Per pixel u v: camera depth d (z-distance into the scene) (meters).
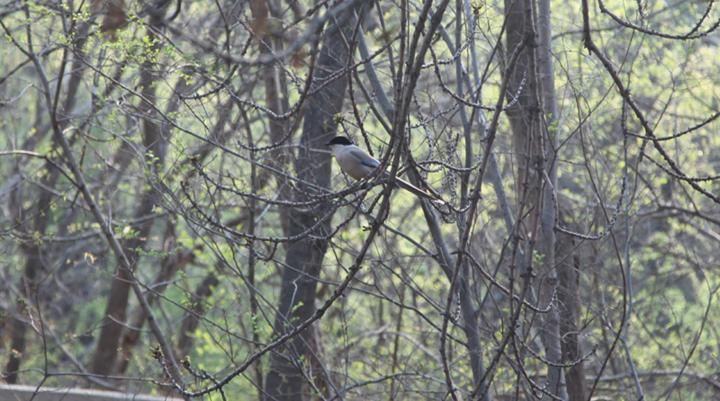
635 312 16.84
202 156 15.73
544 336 12.09
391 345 18.08
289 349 12.87
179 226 20.88
